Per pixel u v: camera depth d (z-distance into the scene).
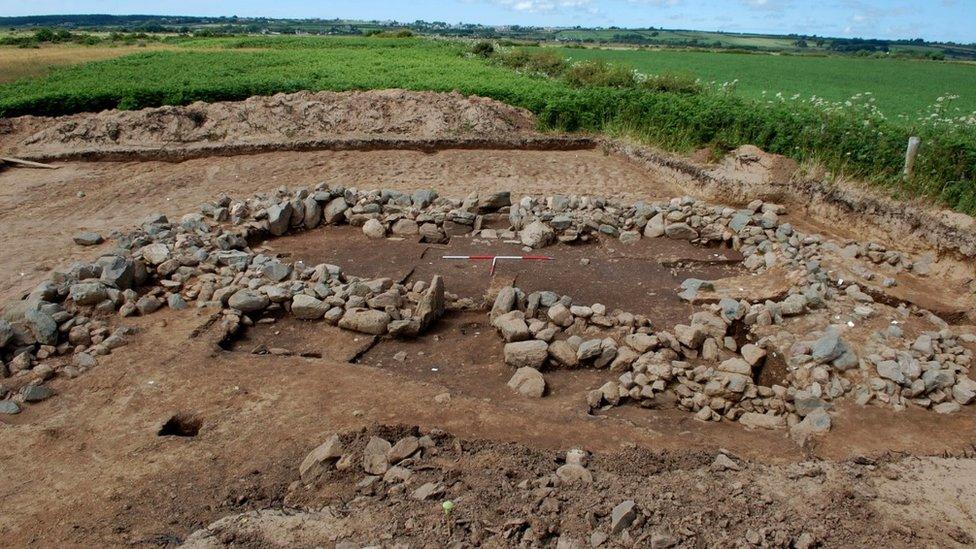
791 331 7.14
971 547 4.02
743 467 4.86
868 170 10.83
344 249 9.70
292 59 31.59
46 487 4.66
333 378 6.11
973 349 6.87
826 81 30.19
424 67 27.22
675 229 10.02
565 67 26.41
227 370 6.24
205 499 4.52
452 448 4.97
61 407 5.67
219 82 19.64
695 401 5.98
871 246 9.32
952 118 13.20
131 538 4.14
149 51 37.12
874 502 4.47
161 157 15.50
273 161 15.12
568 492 4.36
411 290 8.21
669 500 4.28
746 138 13.31
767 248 9.28
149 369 6.22
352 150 16.25
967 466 5.05
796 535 3.99
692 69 35.06
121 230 10.06
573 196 11.60
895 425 5.66
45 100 17.50
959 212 9.35
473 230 10.39
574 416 5.58
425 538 3.93
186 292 7.86
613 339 6.96
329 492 4.53
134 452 5.05
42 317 6.59
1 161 14.47
